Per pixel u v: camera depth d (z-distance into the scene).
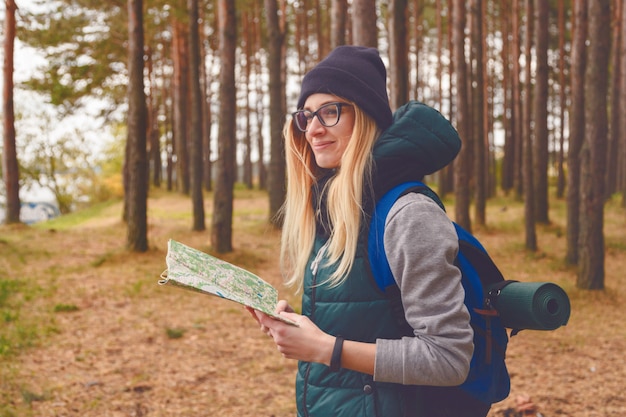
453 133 1.42
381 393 1.36
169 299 8.90
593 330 7.47
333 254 1.41
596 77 9.25
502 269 12.18
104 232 17.80
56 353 6.27
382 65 1.51
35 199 35.78
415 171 1.40
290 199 1.62
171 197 29.61
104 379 5.54
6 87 18.95
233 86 13.20
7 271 10.97
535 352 6.54
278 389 5.39
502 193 31.25
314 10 31.03
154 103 36.00
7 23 18.52
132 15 12.62
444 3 30.27
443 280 1.26
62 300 8.74
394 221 1.32
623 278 10.96
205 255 1.41
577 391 5.27
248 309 1.41
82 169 36.22
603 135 9.44
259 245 14.70
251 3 29.36
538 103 15.02
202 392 5.28
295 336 1.30
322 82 1.45
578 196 12.01
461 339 1.24
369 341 1.37
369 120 1.45
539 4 14.78
